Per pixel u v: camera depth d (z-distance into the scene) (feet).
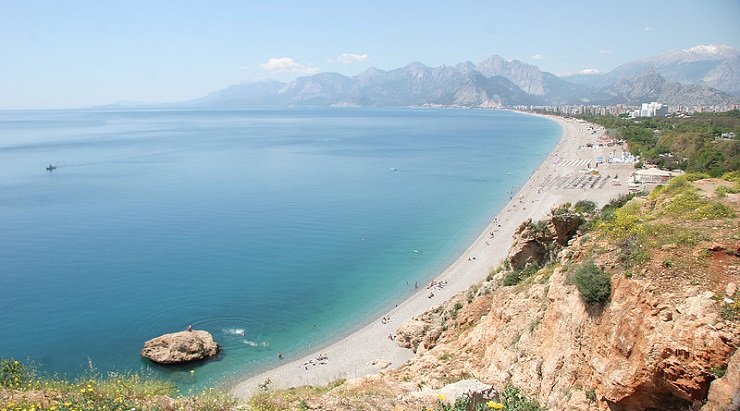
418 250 280.31
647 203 124.36
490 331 108.58
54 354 162.30
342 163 608.19
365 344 172.24
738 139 477.36
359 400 67.10
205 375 152.46
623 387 64.08
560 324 80.89
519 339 92.58
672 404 61.05
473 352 107.86
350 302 211.20
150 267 244.63
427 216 353.51
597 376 69.26
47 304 200.03
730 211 79.25
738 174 130.41
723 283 61.62
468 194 424.87
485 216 350.84
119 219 332.60
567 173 478.18
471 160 629.10
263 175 515.91
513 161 614.34
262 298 211.82
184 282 226.58
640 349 63.31
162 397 58.49
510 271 152.76
